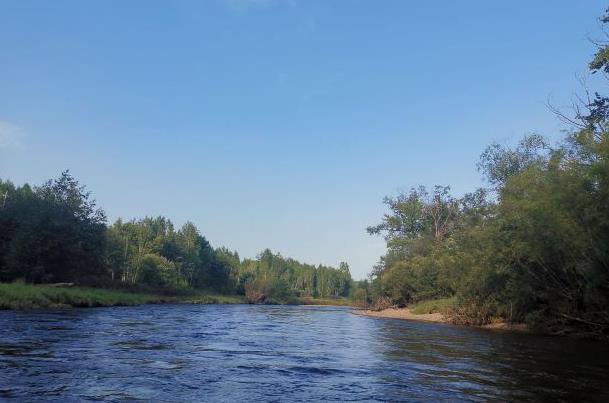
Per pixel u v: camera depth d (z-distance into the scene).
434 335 26.00
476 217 41.66
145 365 13.48
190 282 119.00
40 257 56.19
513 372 13.68
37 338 18.83
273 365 14.30
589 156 21.84
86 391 10.08
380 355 17.16
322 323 36.72
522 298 30.16
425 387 11.45
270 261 168.50
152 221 125.31
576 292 26.08
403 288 59.34
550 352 18.48
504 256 29.55
